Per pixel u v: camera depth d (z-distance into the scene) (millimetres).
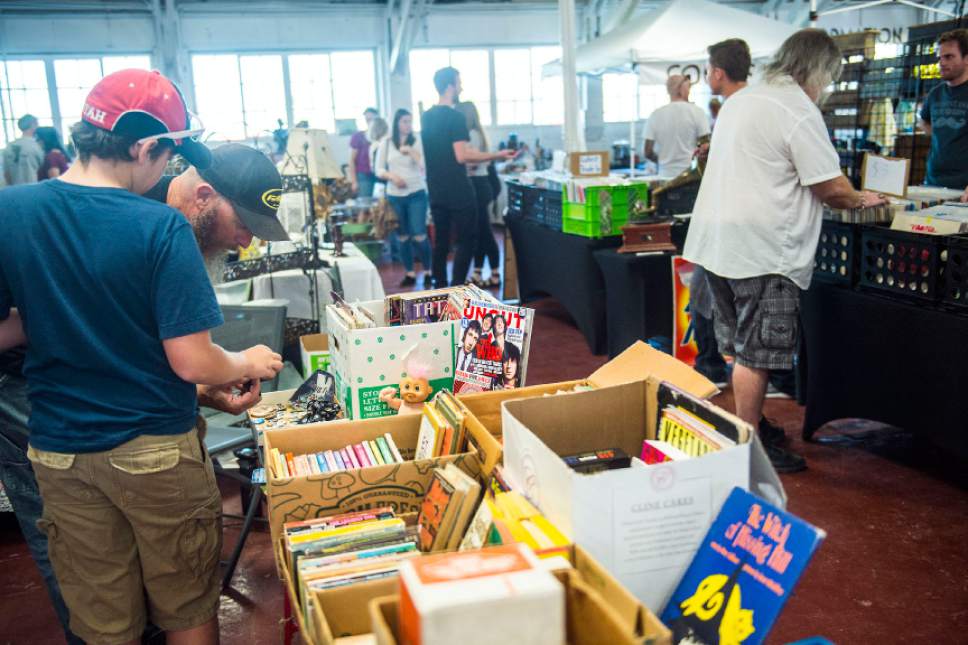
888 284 3084
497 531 1243
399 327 2055
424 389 2012
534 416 1597
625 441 1676
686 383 1703
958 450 2826
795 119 2893
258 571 2768
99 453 1576
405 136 7418
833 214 3295
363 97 13164
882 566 2598
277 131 6980
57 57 11742
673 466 1250
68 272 1502
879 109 4871
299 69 12820
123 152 1532
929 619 2314
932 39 4668
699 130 6426
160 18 11797
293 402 2430
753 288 3068
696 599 1249
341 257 4977
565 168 6121
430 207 6223
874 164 3244
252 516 2607
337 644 1231
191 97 12375
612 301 4859
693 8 7336
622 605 1099
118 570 1676
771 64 3066
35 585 2770
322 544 1437
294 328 3996
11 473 1985
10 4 11289
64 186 1517
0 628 2521
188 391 1665
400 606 1021
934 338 2871
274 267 4164
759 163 2971
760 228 2996
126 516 1632
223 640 2398
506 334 2057
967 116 4070
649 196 5129
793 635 2262
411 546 1451
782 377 4238
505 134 13797
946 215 2873
